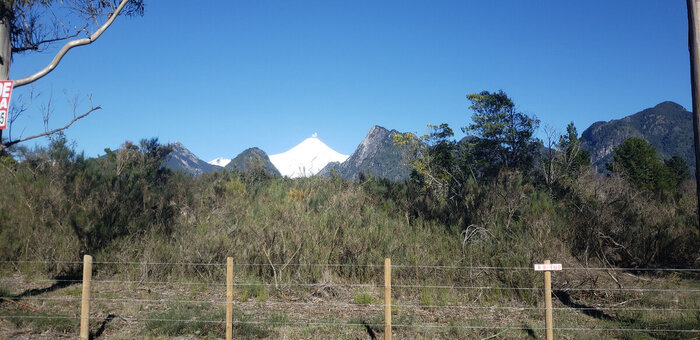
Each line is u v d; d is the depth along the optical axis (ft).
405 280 39.78
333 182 69.41
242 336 27.45
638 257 47.85
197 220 52.60
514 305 35.17
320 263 41.06
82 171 50.44
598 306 35.09
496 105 112.27
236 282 38.68
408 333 28.30
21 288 36.55
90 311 31.17
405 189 68.49
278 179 73.26
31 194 45.83
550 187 76.13
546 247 42.27
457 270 40.01
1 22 29.89
